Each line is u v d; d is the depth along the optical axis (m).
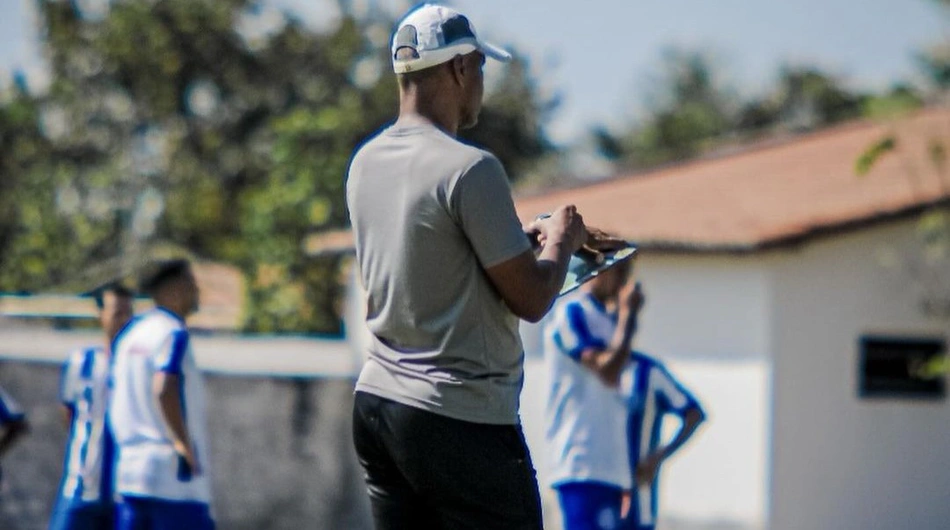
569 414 19.78
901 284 38.16
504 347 10.79
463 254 10.55
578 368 19.69
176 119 99.81
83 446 22.58
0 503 29.45
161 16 97.25
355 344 45.12
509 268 10.39
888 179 41.78
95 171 90.62
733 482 37.56
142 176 97.25
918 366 38.28
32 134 94.56
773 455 37.19
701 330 38.25
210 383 32.00
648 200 43.34
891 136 34.16
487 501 10.70
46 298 43.44
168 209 94.06
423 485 10.81
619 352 19.52
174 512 20.39
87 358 22.72
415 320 10.67
